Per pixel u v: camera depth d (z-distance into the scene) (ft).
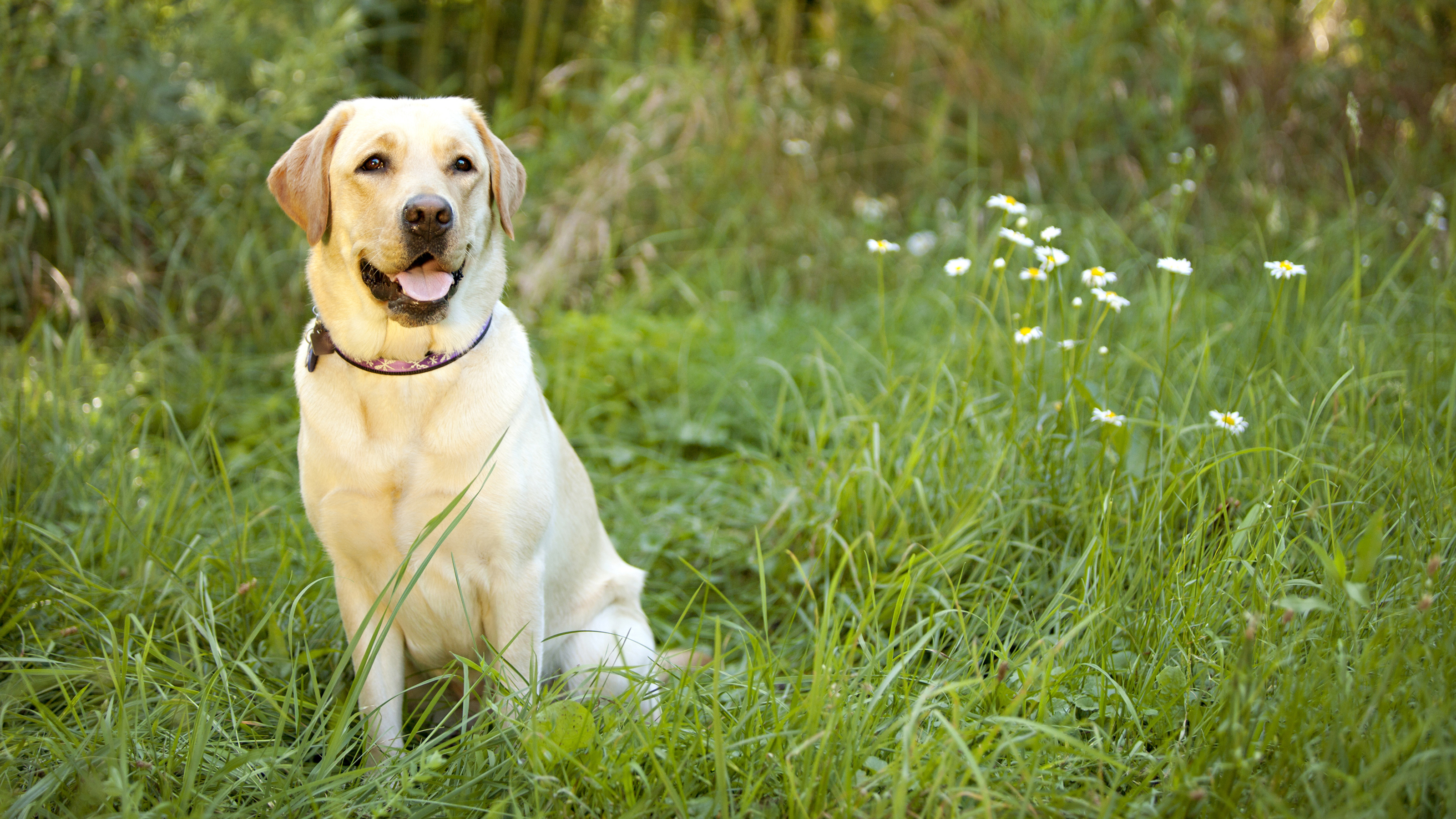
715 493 12.73
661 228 19.34
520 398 8.14
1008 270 15.42
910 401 11.27
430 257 7.55
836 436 11.67
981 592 9.04
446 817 6.38
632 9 23.40
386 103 8.28
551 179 20.30
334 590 9.66
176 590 8.97
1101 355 11.07
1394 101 20.30
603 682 7.61
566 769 6.48
